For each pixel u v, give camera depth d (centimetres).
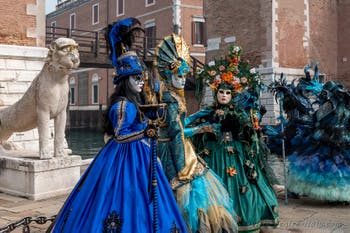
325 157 542
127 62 315
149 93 330
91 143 2366
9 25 963
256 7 1956
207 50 2194
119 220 284
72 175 646
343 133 537
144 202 294
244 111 429
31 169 598
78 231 286
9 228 370
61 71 601
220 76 431
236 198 399
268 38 1902
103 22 4009
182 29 3184
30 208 552
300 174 550
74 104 4406
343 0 2238
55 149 640
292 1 1975
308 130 580
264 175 450
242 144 427
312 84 625
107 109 317
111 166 303
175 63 378
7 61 923
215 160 417
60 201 593
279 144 607
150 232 287
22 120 663
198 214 346
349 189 525
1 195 629
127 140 310
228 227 357
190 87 2047
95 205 290
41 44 1016
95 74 4006
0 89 908
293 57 1975
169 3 3216
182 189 355
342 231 439
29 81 952
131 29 322
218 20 2136
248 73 441
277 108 1798
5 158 640
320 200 582
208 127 409
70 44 594
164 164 366
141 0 3512
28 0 991
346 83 2222
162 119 349
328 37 2188
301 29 2012
